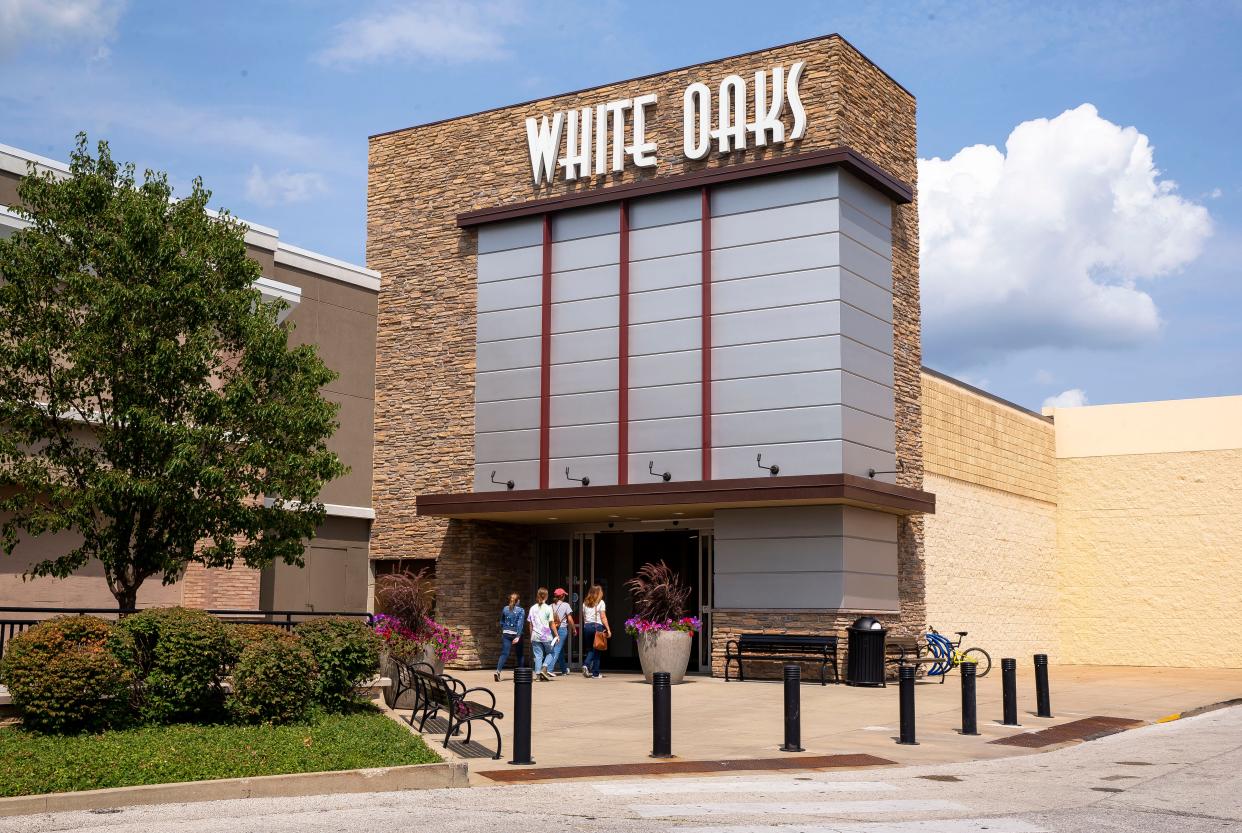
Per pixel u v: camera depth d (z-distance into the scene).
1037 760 14.43
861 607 24.58
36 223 17.64
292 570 27.45
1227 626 33.53
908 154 28.17
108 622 14.38
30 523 16.80
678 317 26.09
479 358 28.62
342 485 28.86
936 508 28.75
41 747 12.48
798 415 24.56
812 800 11.40
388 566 29.47
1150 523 35.06
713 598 26.16
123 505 17.02
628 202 27.05
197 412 17.25
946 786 12.36
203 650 14.55
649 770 13.19
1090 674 30.55
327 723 15.09
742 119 25.98
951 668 25.94
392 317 30.17
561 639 25.48
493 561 28.91
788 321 24.92
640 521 28.14
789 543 24.77
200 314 17.48
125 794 10.90
